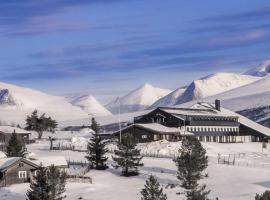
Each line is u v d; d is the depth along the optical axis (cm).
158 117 17512
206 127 17825
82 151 13600
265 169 11081
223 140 18450
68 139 16975
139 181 10050
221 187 9306
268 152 15738
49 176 6906
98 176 10544
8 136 15538
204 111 19000
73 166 11112
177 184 9619
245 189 9044
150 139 15500
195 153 9256
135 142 10750
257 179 9894
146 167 11300
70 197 8688
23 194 8906
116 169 11200
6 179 9638
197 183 9675
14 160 9781
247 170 10769
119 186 9631
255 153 14988
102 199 8531
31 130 18688
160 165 11506
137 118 18162
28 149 14200
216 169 10881
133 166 10631
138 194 8856
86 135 19375
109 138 16388
